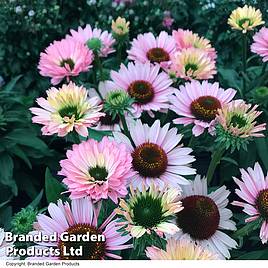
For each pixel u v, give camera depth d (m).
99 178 0.45
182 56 0.67
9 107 0.92
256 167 0.53
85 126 0.50
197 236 0.52
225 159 0.73
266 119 0.80
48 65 0.68
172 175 0.53
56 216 0.48
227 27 1.23
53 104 0.52
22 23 1.15
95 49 0.75
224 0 1.22
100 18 1.24
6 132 0.88
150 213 0.42
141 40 0.78
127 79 0.68
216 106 0.60
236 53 1.21
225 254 0.52
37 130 0.93
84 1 1.27
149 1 1.26
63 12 1.26
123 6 1.23
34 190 0.88
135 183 0.52
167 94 0.67
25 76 1.17
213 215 0.53
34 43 1.17
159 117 0.76
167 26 1.25
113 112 0.58
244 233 0.53
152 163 0.53
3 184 0.84
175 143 0.55
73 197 0.45
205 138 0.69
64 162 0.46
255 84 0.84
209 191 0.61
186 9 1.31
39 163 0.90
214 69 0.75
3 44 1.15
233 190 0.78
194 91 0.63
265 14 1.18
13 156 0.88
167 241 0.43
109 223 0.47
